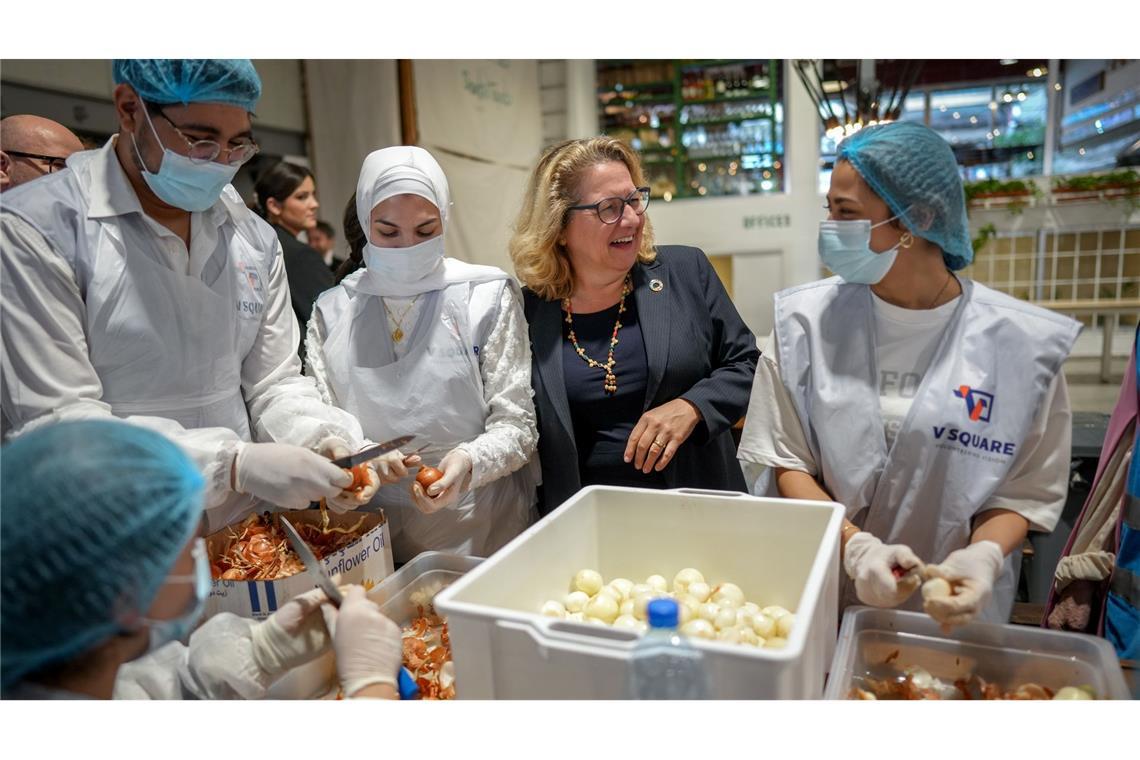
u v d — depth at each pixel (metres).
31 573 0.68
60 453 0.72
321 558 1.21
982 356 1.16
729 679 0.76
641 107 5.36
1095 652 0.94
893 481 1.19
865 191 1.13
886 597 0.96
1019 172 4.42
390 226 1.36
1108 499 1.23
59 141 1.80
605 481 1.52
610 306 1.56
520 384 1.44
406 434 1.44
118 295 1.20
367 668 0.90
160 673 1.03
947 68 4.44
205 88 1.12
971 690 0.97
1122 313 3.54
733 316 1.63
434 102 4.34
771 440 1.30
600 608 1.06
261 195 2.95
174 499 0.74
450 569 1.26
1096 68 4.06
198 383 1.31
